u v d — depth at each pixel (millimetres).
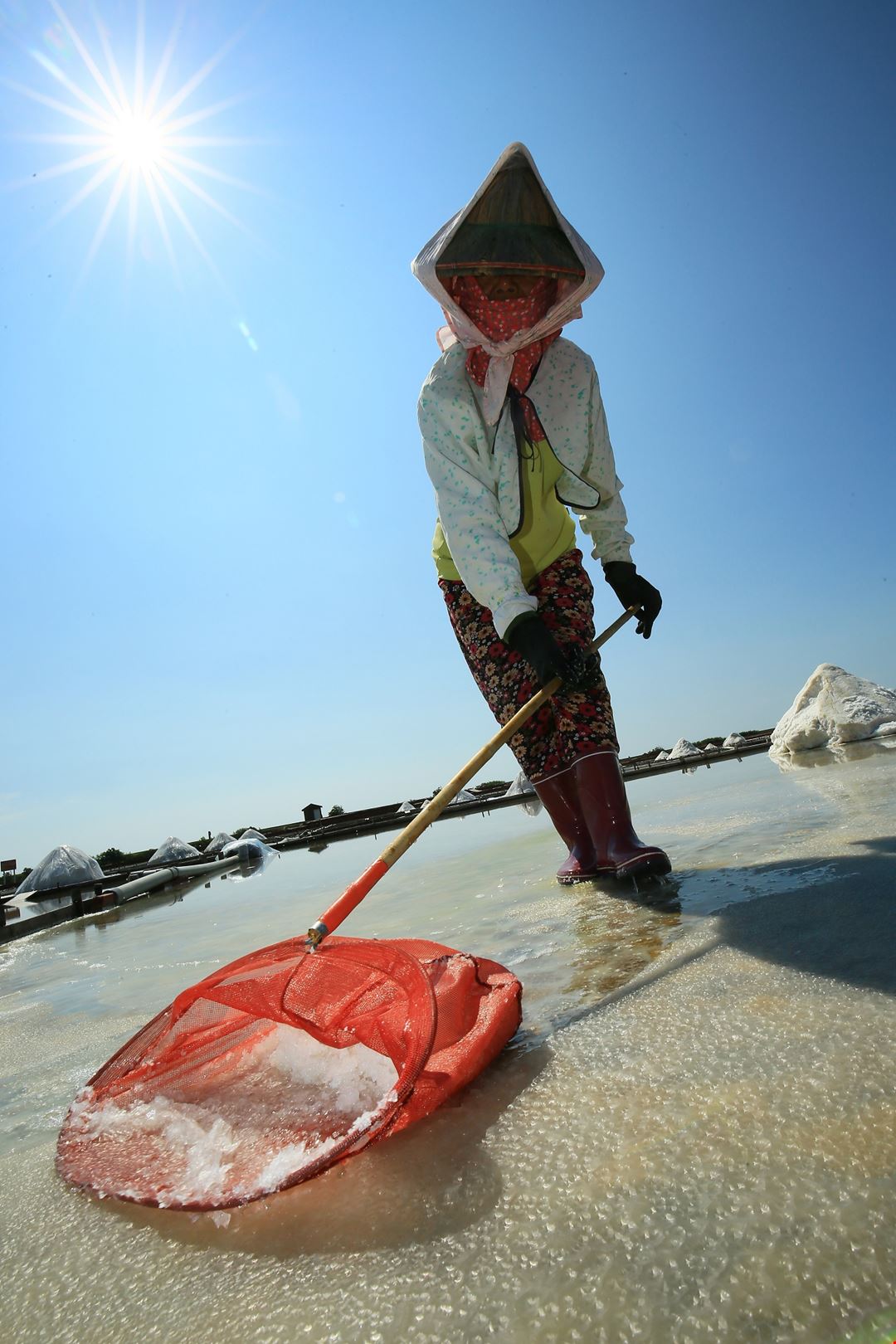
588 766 2922
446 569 3312
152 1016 2346
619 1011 1550
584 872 3066
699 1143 1022
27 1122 1615
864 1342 682
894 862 2320
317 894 4664
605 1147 1068
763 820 3760
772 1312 731
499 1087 1323
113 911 6117
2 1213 1208
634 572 3225
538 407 2914
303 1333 827
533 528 3016
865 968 1493
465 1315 805
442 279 2678
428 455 2869
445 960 1899
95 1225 1133
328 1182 1130
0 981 3566
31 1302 970
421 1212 1007
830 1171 909
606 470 3139
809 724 9203
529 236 2592
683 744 14938
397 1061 1303
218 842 13016
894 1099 1025
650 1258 830
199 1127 1393
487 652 3133
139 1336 872
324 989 1546
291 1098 1459
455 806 11961
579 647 2637
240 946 3291
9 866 12977
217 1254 1009
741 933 1896
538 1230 917
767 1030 1316
